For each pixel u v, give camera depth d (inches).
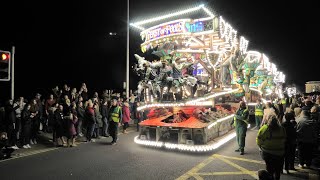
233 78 565.3
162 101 460.8
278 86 1148.5
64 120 428.8
